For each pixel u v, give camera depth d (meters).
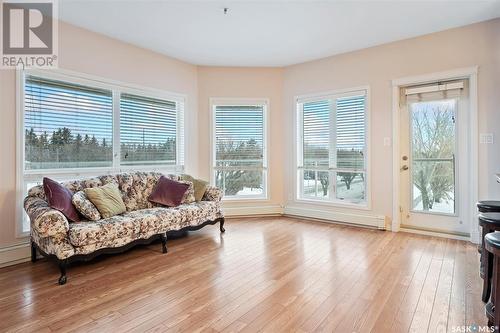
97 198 2.96
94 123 3.58
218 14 3.12
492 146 3.26
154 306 2.00
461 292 2.16
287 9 3.02
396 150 3.91
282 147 5.05
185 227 3.44
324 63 4.54
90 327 1.75
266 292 2.19
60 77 3.23
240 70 4.94
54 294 2.19
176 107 4.60
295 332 1.68
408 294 2.13
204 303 2.04
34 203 2.64
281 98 5.04
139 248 3.31
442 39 3.54
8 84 2.85
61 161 3.29
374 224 4.06
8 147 2.85
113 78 3.74
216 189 4.02
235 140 5.00
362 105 4.22
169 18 3.21
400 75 3.85
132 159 4.01
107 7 2.96
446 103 3.65
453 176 3.61
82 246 2.52
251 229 4.12
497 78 3.22
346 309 1.93
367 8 3.00
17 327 1.75
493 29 3.23
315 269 2.62
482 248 2.07
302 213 4.82
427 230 3.78
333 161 4.56
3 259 2.79
